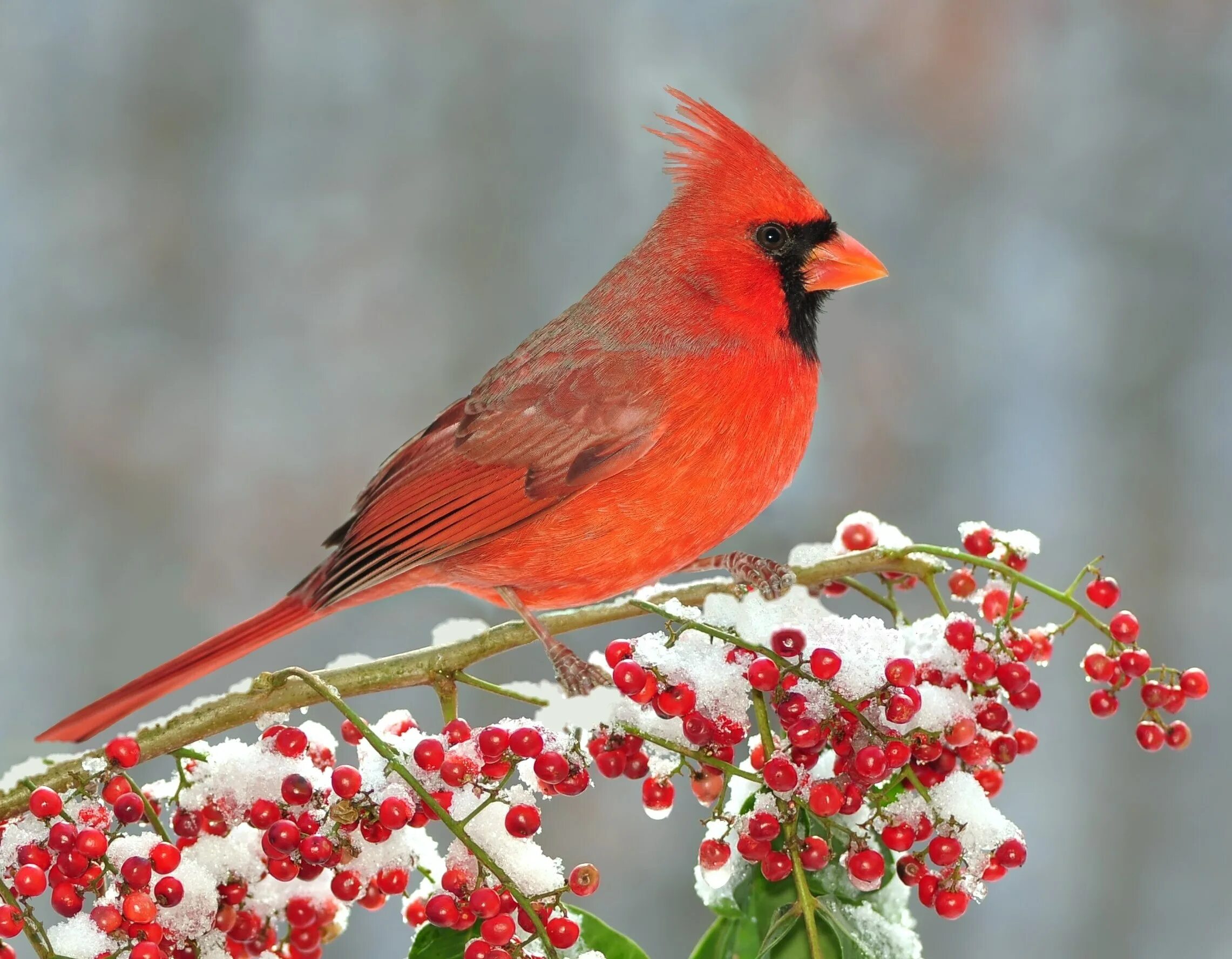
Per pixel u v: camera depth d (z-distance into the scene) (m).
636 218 4.20
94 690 3.91
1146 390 4.05
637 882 3.87
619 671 3.50
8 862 3.50
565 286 4.15
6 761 3.69
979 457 4.02
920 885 3.51
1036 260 4.20
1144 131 4.26
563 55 4.32
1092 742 3.91
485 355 4.09
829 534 3.95
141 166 4.18
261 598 3.94
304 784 3.49
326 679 3.53
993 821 3.50
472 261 4.18
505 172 4.24
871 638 3.51
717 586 3.55
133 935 3.49
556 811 3.87
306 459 3.97
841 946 3.50
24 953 3.71
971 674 3.51
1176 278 4.14
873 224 4.24
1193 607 3.94
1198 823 3.89
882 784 3.51
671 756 3.51
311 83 4.30
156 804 3.52
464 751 3.50
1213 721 3.91
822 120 4.35
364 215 4.21
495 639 3.54
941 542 3.95
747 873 3.52
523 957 3.49
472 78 4.30
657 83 4.30
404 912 3.53
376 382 4.07
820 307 3.62
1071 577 3.94
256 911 3.51
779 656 3.50
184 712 3.51
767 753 3.49
